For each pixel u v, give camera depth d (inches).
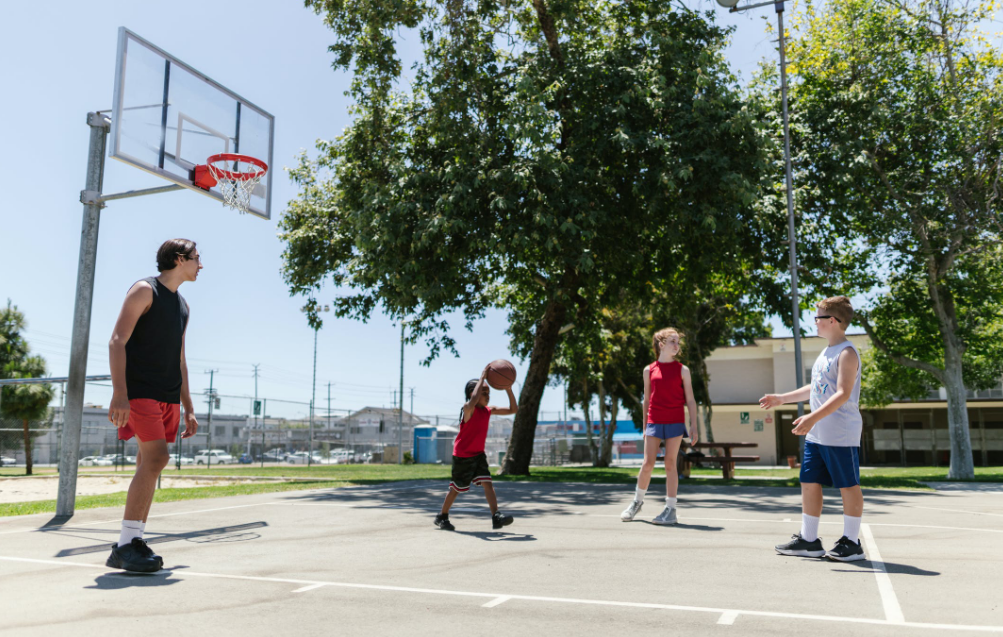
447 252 549.6
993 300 789.9
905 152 739.4
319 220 746.2
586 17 667.4
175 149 392.8
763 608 135.3
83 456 1232.2
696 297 774.5
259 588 152.6
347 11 604.4
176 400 181.8
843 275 764.0
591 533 243.8
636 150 558.6
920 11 747.4
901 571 172.9
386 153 629.9
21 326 1061.8
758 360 1587.1
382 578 164.7
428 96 616.4
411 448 1847.9
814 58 762.8
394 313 746.8
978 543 219.3
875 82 737.0
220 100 433.4
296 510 320.2
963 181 733.9
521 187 528.7
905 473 860.6
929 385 1155.9
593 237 557.9
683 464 679.1
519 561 188.4
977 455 1413.6
